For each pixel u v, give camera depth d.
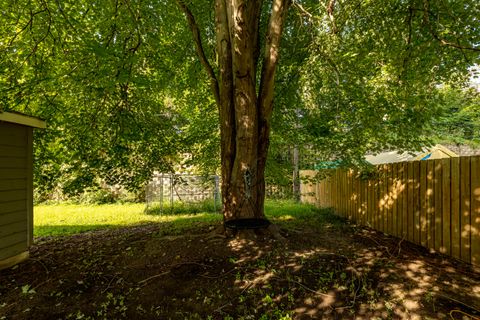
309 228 4.91
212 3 5.20
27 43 4.85
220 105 4.24
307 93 4.80
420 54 4.56
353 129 5.19
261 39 5.66
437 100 4.66
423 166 3.95
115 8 4.56
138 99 5.58
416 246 3.95
